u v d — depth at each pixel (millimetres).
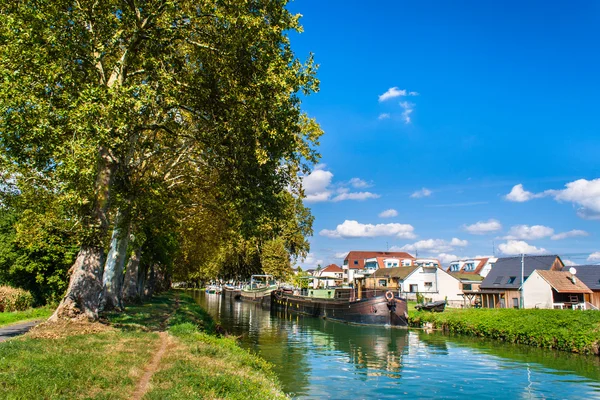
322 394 14617
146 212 22219
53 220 20047
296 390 14930
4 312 22219
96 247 15227
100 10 15430
